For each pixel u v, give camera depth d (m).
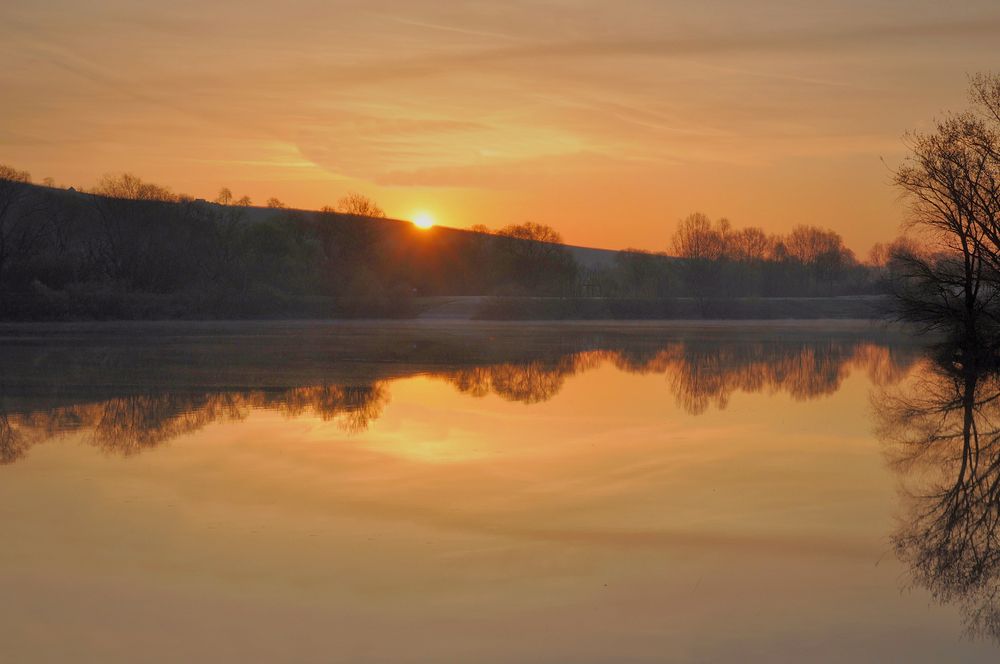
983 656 8.48
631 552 11.66
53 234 100.12
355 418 23.19
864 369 39.69
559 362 42.38
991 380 34.78
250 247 108.31
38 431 20.77
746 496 14.78
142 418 22.88
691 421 23.20
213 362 39.88
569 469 16.84
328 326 81.50
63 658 8.39
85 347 49.22
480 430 21.48
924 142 37.81
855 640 8.86
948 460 18.08
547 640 8.83
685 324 96.69
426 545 11.91
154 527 12.70
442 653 8.52
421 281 127.25
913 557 11.55
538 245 134.38
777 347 55.53
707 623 9.27
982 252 37.69
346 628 9.12
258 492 14.84
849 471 16.92
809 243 173.50
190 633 8.98
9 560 11.21
